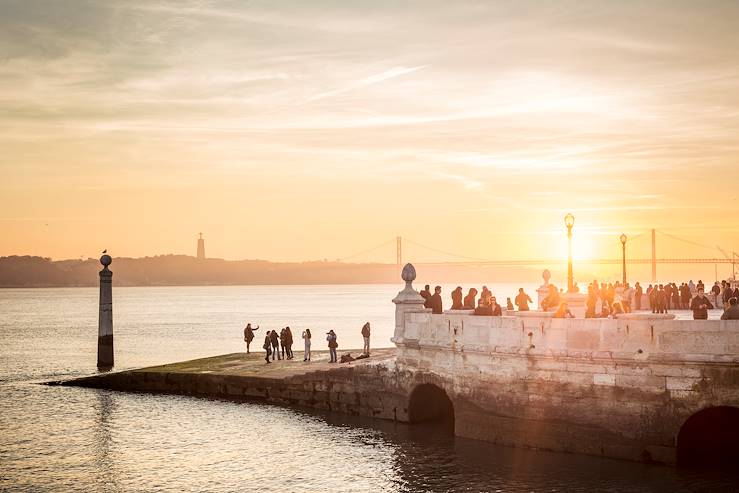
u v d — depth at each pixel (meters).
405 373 42.06
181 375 55.72
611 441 32.62
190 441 41.19
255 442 40.38
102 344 74.50
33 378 66.12
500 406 36.22
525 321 35.12
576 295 42.88
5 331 126.62
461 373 38.19
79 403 52.91
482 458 34.94
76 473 36.06
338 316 168.12
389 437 39.62
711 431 33.38
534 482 31.45
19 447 40.91
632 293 58.34
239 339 109.00
